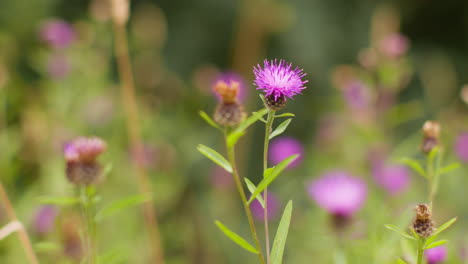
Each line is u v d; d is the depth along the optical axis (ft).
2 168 4.67
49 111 6.00
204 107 7.54
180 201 6.85
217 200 6.52
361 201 3.89
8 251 4.11
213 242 6.26
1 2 8.04
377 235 3.65
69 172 3.24
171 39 9.12
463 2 10.98
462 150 5.40
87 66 6.43
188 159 6.88
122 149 6.29
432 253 3.31
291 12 7.99
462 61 10.82
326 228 3.89
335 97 6.70
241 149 6.70
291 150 5.98
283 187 5.85
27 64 7.79
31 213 4.28
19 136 5.31
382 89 5.58
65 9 8.59
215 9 9.14
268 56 8.93
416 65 9.84
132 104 3.93
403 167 5.02
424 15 11.19
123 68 3.91
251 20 7.10
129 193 5.64
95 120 6.20
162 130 6.79
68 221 3.56
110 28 6.72
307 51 8.96
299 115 8.84
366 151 5.55
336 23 9.52
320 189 3.89
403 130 7.93
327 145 6.24
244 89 6.73
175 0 9.27
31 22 8.09
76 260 3.51
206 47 9.14
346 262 3.71
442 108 8.04
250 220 2.99
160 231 5.74
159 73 7.20
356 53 9.43
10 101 5.79
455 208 5.18
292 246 5.24
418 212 2.99
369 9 9.87
